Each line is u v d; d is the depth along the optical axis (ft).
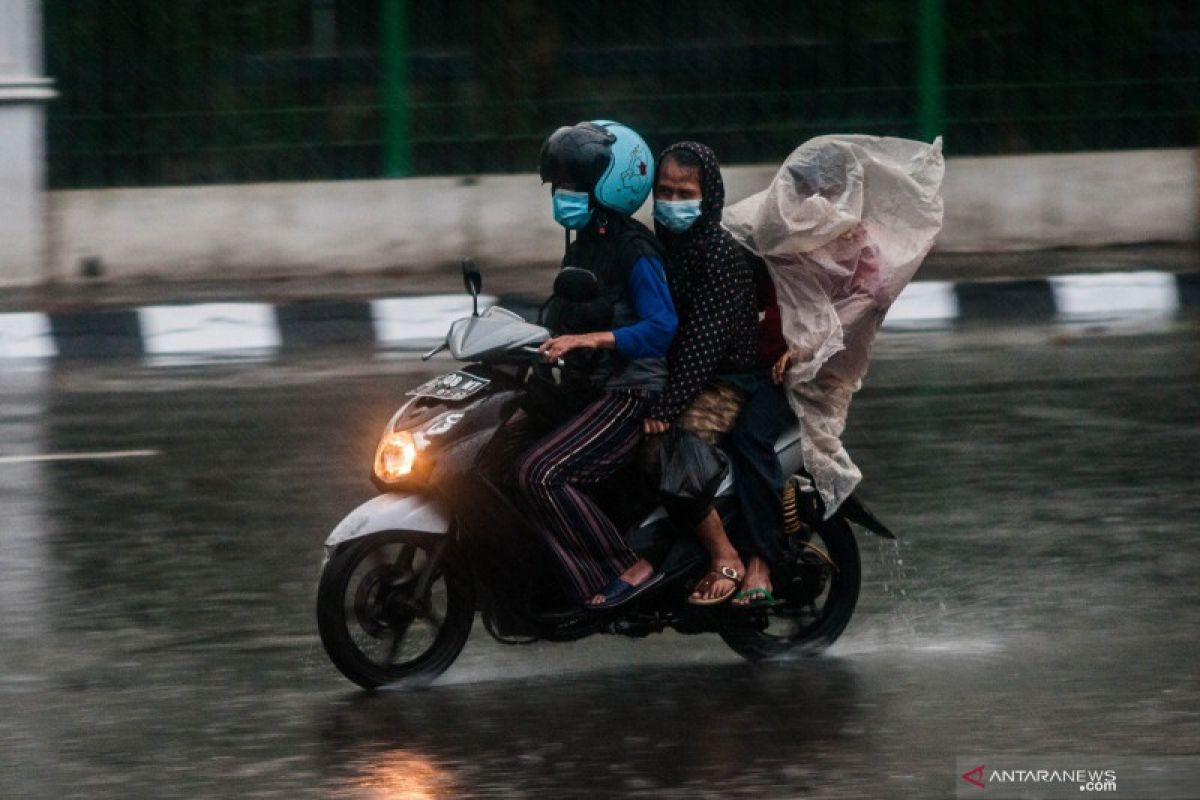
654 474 56.24
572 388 55.62
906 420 95.50
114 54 134.82
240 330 120.47
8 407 101.45
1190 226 147.13
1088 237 146.00
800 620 60.70
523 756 50.39
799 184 56.95
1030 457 87.30
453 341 54.49
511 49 139.54
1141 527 75.15
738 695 55.93
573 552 55.42
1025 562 70.44
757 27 142.41
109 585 68.28
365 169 138.92
